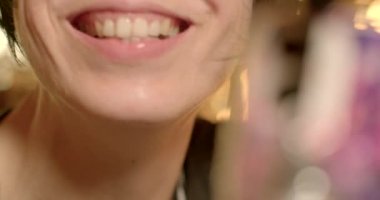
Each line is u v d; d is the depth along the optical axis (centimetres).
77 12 40
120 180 49
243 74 65
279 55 79
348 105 83
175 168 51
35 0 40
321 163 82
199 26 42
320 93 81
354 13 83
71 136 47
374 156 84
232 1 42
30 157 49
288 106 80
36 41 42
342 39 82
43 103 48
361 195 84
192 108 43
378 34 83
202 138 59
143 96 40
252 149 77
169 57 41
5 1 48
